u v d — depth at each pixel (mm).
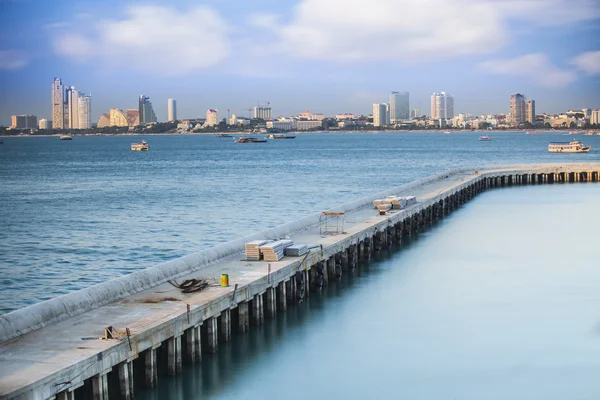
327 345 38125
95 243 73062
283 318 42812
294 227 57875
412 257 60531
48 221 88625
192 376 33656
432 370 34875
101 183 144250
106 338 29344
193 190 127000
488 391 32562
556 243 66125
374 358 36406
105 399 28094
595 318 42562
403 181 145875
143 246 71438
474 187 108625
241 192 122875
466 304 45812
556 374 34312
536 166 133250
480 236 70750
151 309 33906
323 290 49406
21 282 57000
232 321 40969
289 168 189625
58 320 32125
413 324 41750
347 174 166500
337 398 31812
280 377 33906
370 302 46312
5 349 28234
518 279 52219
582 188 116875
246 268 43094
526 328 40844
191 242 73625
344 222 63406
